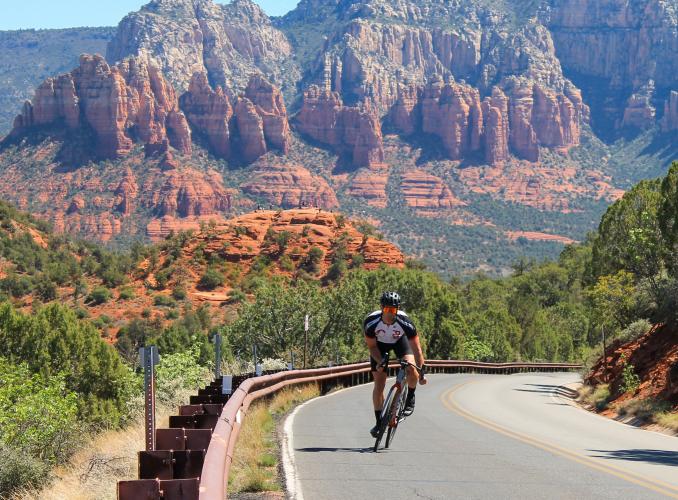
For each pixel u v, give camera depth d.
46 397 26.61
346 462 14.49
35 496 16.19
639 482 13.36
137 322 130.12
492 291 169.38
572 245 192.88
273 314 75.44
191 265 160.12
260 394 23.94
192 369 34.97
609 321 54.16
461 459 15.27
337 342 75.38
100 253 190.25
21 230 183.00
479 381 55.62
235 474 13.31
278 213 180.12
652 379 33.16
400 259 171.38
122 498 8.16
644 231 50.31
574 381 64.25
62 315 48.12
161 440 10.87
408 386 14.81
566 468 14.62
